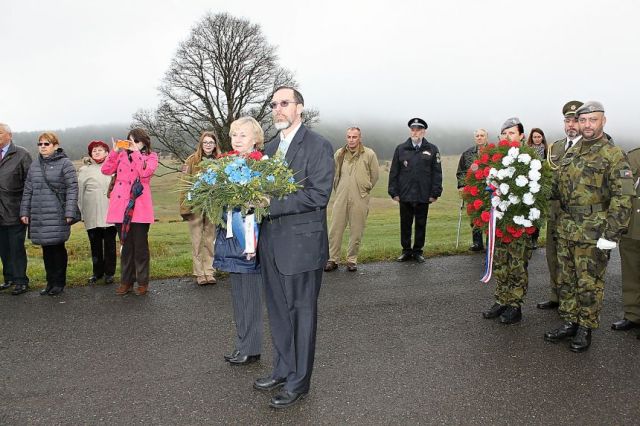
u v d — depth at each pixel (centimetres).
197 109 2944
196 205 369
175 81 2986
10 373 418
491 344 482
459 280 720
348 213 781
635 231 514
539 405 364
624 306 531
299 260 364
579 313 478
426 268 798
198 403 368
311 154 368
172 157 2869
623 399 374
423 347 473
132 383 399
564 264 495
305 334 369
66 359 445
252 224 382
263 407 362
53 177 638
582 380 405
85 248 1166
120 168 635
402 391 385
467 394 380
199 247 681
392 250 922
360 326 529
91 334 505
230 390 388
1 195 648
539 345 481
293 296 370
